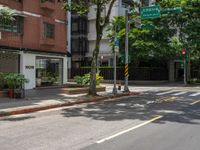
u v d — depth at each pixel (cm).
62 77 3369
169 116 1488
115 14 4916
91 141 987
